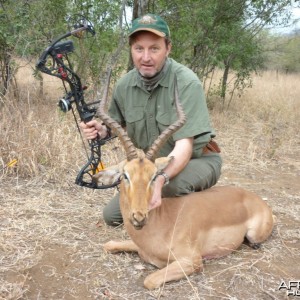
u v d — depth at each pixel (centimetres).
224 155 361
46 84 536
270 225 211
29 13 386
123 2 390
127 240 201
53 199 247
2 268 179
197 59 484
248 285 176
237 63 546
